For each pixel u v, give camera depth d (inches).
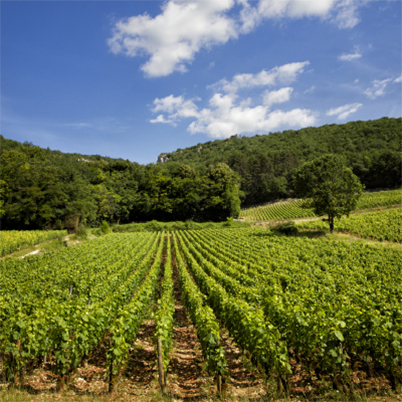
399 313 275.9
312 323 248.2
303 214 2578.7
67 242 1471.5
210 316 293.7
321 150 4281.5
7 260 766.5
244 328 275.6
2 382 245.0
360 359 265.3
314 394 230.7
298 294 382.3
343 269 569.9
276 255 788.0
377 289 394.0
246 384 253.1
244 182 3752.5
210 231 1873.8
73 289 529.3
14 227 1733.5
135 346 335.9
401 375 232.8
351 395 221.9
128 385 250.7
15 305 358.3
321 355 241.8
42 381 253.6
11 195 1641.2
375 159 3280.0
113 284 534.0
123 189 2677.2
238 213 2564.0
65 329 250.5
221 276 557.0
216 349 239.3
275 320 303.3
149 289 461.1
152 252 1090.1
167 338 282.8
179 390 244.8
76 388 242.4
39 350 267.1
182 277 596.4
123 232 2121.1
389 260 676.7
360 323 246.2
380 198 2294.5
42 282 511.8
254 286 478.6
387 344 231.6
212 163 4761.3
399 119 4709.6
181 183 2593.5
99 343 334.3
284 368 230.4
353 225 1391.5
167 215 2615.7
